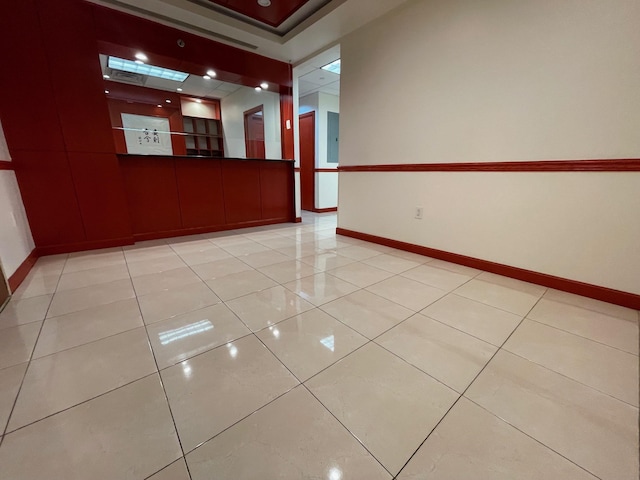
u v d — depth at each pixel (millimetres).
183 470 802
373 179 3240
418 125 2691
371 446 876
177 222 3598
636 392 1086
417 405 1031
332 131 5777
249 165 4133
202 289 2002
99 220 2973
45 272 2307
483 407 1023
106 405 1020
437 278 2229
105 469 803
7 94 2383
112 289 1992
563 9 1777
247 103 4992
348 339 1425
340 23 2951
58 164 2682
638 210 1667
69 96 2646
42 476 785
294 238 3590
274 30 3320
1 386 1104
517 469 811
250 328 1517
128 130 3771
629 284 1738
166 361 1255
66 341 1396
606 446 877
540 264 2088
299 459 836
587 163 1792
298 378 1159
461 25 2254
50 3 2457
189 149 5398
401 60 2719
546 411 1005
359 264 2564
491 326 1542
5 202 2137
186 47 3193
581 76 1767
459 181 2471
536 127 1987
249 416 979
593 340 1416
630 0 1562
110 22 2734
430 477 789
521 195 2119
